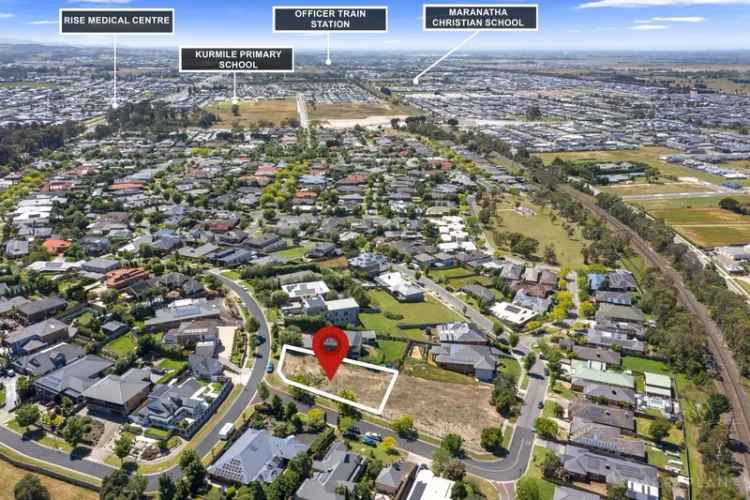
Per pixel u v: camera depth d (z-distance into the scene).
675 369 168.62
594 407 143.88
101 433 133.75
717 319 199.38
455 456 128.62
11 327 178.50
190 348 170.00
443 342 177.88
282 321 186.50
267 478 118.38
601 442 132.25
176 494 112.81
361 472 122.19
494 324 185.38
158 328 181.00
